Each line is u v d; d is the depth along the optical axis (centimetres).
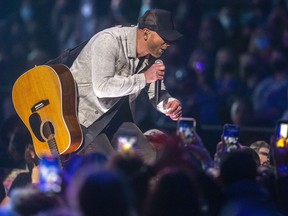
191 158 1346
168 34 1505
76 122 1524
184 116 2219
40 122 1545
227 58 2911
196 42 3158
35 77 1545
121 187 1005
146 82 1498
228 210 1166
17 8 3625
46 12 3584
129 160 1166
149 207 1077
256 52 3017
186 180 1077
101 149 1530
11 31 3456
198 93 2653
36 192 1055
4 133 1833
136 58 1528
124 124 1548
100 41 1516
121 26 1548
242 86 2850
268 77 2831
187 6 3303
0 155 1825
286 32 3083
